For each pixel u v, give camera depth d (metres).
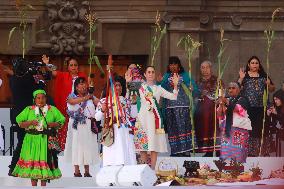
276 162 24.02
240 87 28.78
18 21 35.53
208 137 28.27
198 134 28.33
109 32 36.12
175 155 28.17
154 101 25.94
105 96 23.38
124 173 21.55
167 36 35.84
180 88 28.22
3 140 28.08
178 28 35.81
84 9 35.75
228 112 26.80
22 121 23.56
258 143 28.59
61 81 29.06
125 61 36.62
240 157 26.59
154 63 35.81
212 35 36.12
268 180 22.02
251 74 28.84
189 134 28.17
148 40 36.19
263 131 28.27
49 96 26.36
